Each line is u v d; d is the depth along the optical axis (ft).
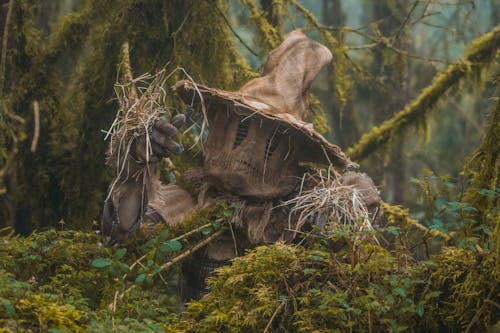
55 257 23.02
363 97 52.47
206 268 24.70
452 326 20.75
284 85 25.35
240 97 23.95
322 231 22.24
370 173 49.80
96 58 30.73
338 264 21.35
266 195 24.32
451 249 22.09
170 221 24.61
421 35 56.65
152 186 23.06
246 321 20.63
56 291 21.17
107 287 22.25
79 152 30.66
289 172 24.90
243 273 21.84
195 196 25.32
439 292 20.36
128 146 22.02
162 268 23.45
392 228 21.30
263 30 34.32
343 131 51.67
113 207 23.17
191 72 31.37
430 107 38.83
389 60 39.09
